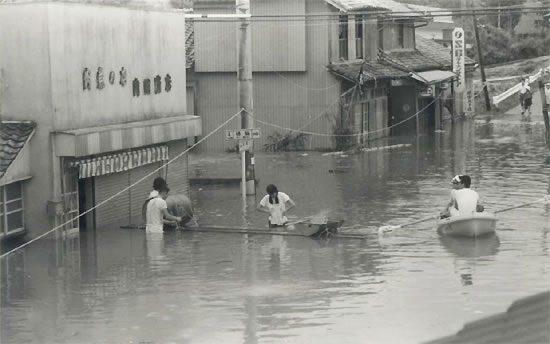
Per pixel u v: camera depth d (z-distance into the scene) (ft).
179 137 119.96
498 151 178.81
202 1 184.14
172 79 122.83
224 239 96.53
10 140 94.12
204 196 132.26
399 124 225.97
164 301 67.26
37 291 72.08
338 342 54.60
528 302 32.17
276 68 186.29
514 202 116.26
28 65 95.45
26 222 96.78
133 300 67.97
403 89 225.56
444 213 98.22
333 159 172.65
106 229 104.47
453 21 342.64
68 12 97.66
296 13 183.62
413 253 85.51
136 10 112.47
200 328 59.00
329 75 185.78
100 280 76.02
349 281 73.05
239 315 62.13
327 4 183.32
